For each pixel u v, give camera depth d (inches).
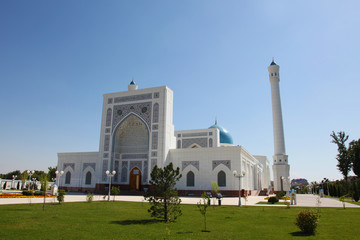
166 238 298.8
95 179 1366.9
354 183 1070.4
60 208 570.9
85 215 471.8
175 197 436.5
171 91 1327.5
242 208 657.0
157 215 441.1
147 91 1306.6
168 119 1277.1
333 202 989.2
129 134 1396.4
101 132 1363.2
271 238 308.3
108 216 469.4
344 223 425.7
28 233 308.2
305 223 338.0
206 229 363.3
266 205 756.0
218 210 605.0
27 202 681.6
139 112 1300.4
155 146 1228.5
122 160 1358.3
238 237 312.3
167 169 440.8
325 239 304.7
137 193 1196.5
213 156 1184.2
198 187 1175.6
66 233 313.7
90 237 296.7
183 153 1234.6
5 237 285.7
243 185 1174.3
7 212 479.2
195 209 618.2
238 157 1144.2
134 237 301.1
